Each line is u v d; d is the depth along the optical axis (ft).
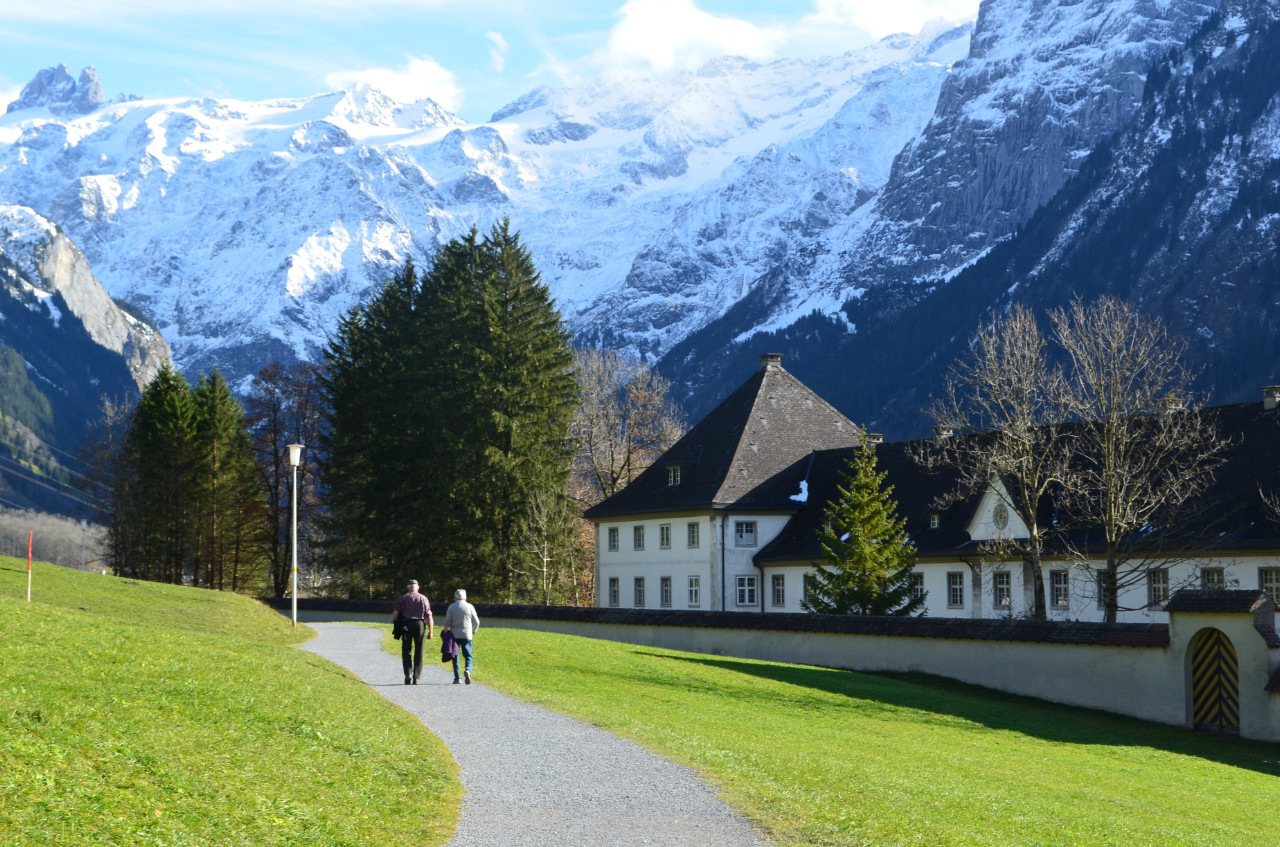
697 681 122.11
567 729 76.13
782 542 255.09
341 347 298.56
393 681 103.04
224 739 57.06
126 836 40.63
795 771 65.21
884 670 150.10
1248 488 186.29
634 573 274.98
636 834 49.08
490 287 264.31
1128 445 173.88
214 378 317.63
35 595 148.25
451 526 249.75
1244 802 86.28
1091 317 173.88
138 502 317.42
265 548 321.73
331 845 44.52
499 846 46.98
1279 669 121.29
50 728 50.80
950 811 58.65
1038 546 169.17
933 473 237.45
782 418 276.62
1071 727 122.31
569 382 272.72
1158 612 184.44
